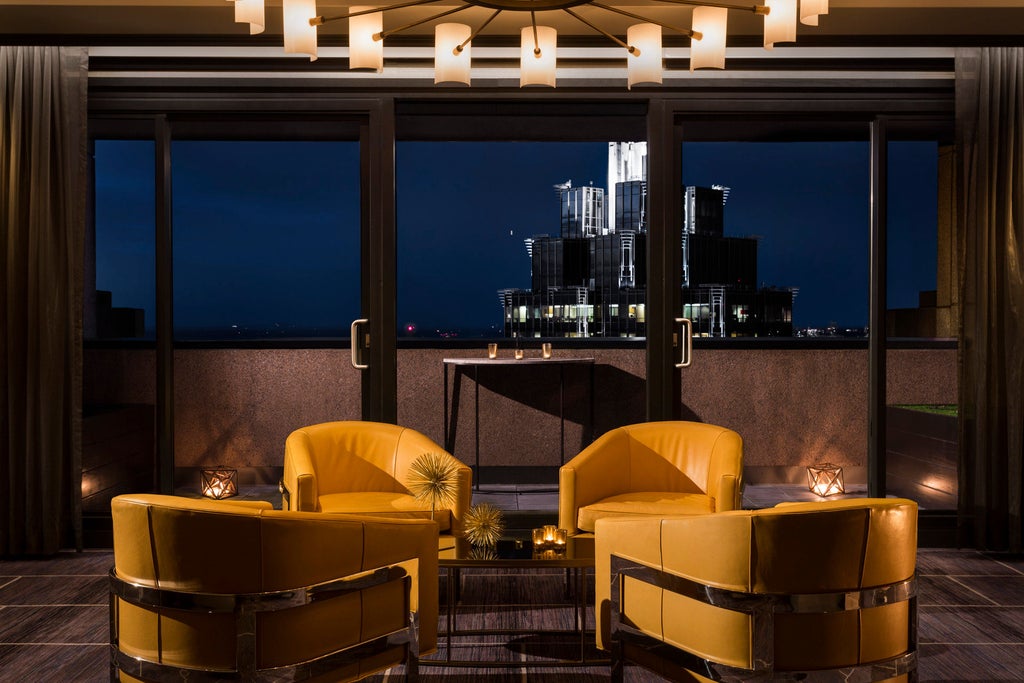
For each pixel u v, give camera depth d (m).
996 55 3.87
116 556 1.97
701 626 1.94
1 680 2.50
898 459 4.88
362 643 2.07
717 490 3.14
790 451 5.41
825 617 1.86
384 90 4.00
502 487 5.23
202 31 3.84
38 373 3.86
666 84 4.00
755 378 5.38
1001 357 3.90
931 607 3.17
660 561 2.04
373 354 4.08
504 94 4.00
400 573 2.13
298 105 4.00
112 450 4.73
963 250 3.91
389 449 3.49
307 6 2.31
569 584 3.27
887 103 4.02
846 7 3.48
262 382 5.36
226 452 5.36
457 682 2.51
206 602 1.85
